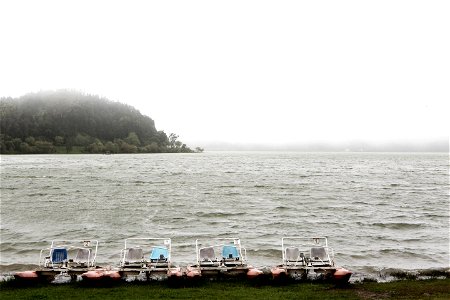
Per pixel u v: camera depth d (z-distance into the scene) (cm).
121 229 3553
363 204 5138
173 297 1659
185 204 5072
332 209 4719
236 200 5462
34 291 1772
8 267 2381
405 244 3005
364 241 3094
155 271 1936
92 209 4656
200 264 2005
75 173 10369
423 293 1777
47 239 3145
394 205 5062
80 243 3006
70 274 1942
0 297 1669
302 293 1744
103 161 17688
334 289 1838
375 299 1678
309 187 7181
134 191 6481
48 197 5697
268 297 1662
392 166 15238
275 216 4238
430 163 18200
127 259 2045
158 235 3303
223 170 12012
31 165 14012
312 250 2091
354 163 17712
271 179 8850
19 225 3694
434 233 3409
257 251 2752
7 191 6375
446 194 6266
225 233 3388
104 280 1875
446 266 2453
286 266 1989
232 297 1658
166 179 8762
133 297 1659
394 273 2261
